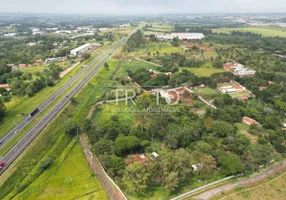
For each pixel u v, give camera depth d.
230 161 79.69
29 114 114.44
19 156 85.06
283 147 93.25
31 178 78.19
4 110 114.44
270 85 159.62
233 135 98.94
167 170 72.50
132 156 89.62
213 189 73.88
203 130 104.06
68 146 97.75
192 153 84.81
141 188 68.06
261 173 82.56
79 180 78.12
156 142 99.75
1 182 73.44
